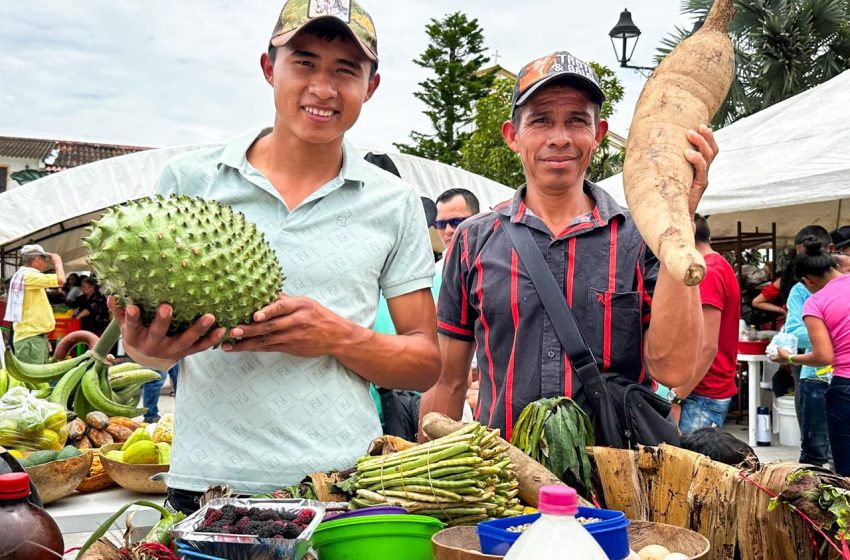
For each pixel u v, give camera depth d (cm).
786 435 870
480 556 148
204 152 233
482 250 272
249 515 165
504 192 1135
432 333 243
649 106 190
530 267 255
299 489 197
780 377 900
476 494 182
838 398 559
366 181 232
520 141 262
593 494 204
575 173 257
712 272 459
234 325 186
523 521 162
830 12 1631
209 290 176
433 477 184
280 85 211
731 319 530
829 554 178
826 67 1641
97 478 368
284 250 219
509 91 2345
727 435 285
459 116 3084
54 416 378
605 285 250
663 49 1558
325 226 223
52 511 331
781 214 1239
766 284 1169
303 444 215
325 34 204
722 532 190
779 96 1673
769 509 180
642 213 172
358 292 226
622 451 207
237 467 214
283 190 224
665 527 175
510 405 254
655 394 248
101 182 1067
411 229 239
